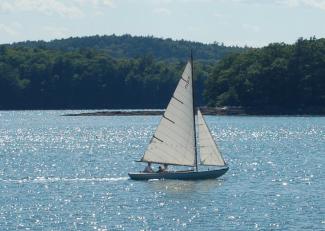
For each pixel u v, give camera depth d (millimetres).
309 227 186625
